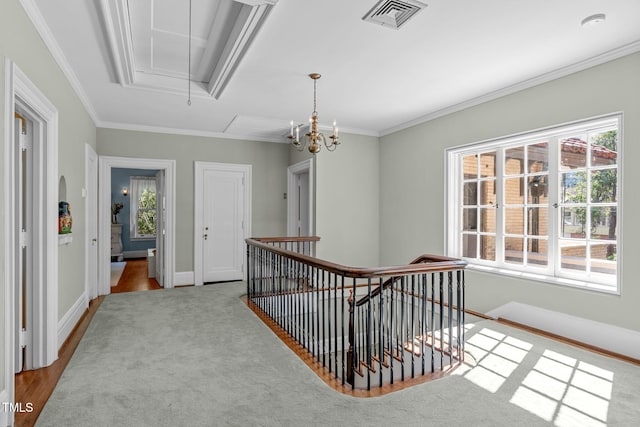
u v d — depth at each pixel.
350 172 5.60
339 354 3.94
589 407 2.06
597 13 2.37
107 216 5.10
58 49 2.81
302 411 2.03
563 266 3.44
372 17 2.42
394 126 5.41
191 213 5.73
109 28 2.49
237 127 5.54
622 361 2.71
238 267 6.09
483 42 2.77
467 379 2.41
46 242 2.65
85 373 2.51
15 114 2.40
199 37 2.87
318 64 3.17
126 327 3.54
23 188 2.60
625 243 2.84
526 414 1.99
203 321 3.75
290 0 2.22
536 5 2.28
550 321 3.34
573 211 3.37
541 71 3.32
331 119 5.04
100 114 4.77
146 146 5.41
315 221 5.37
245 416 1.98
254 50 2.91
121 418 1.96
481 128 4.05
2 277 1.87
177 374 2.50
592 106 3.05
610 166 3.09
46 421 1.92
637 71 2.77
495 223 4.07
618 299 2.88
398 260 5.37
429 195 4.80
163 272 5.66
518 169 3.85
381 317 2.36
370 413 2.01
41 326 2.62
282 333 3.43
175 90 3.79
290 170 6.32
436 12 2.36
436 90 3.84
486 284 3.97
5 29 1.89
